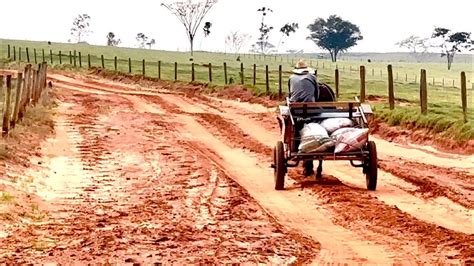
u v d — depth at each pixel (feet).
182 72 263.08
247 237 39.27
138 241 37.76
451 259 33.96
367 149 55.16
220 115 127.44
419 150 83.20
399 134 92.89
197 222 43.50
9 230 40.27
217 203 50.24
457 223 43.37
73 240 38.24
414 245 37.27
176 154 75.92
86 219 44.32
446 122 87.10
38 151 72.64
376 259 34.68
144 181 60.13
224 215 45.78
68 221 43.70
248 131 103.55
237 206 49.03
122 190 56.03
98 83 220.02
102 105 136.77
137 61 341.82
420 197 52.24
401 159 74.79
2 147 63.46
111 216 45.47
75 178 61.31
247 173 66.18
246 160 74.95
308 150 55.06
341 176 63.16
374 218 44.27
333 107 57.82
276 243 37.86
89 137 87.71
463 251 35.14
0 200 46.65
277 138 95.40
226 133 100.83
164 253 35.22
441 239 38.06
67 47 428.97
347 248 37.29
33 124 87.30
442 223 43.39
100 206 49.19
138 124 106.93
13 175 57.41
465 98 86.22
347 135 54.70
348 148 54.70
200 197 52.37
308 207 49.34
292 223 44.50
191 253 35.27
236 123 114.01
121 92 184.75
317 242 38.96
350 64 460.96
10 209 44.83
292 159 55.93
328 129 55.83
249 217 45.34
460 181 60.13
